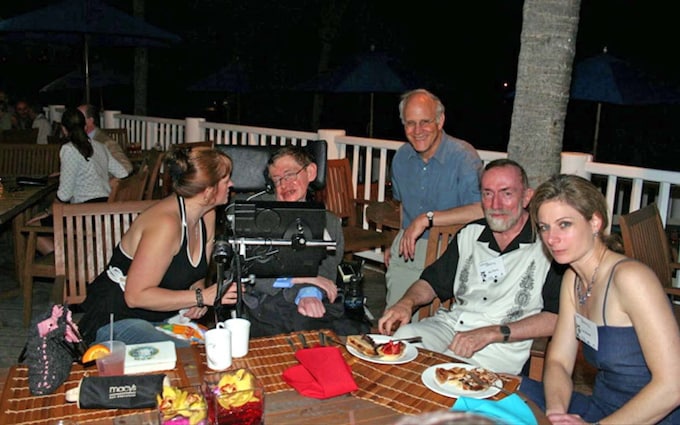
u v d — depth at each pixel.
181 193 2.65
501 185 2.82
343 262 3.34
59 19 7.86
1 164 6.52
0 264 5.90
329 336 2.37
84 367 2.05
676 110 14.02
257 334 2.92
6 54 17.58
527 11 3.88
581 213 2.21
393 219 4.33
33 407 1.81
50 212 4.41
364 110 16.52
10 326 4.42
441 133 3.68
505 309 2.92
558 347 2.44
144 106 13.20
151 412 1.80
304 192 3.22
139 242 2.63
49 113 11.24
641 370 2.20
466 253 3.05
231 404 1.69
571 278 2.41
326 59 14.35
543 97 3.90
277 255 2.38
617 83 7.98
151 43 9.54
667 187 4.29
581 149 14.30
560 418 2.12
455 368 2.08
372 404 1.87
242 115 17.45
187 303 2.63
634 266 2.17
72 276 3.29
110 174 5.93
